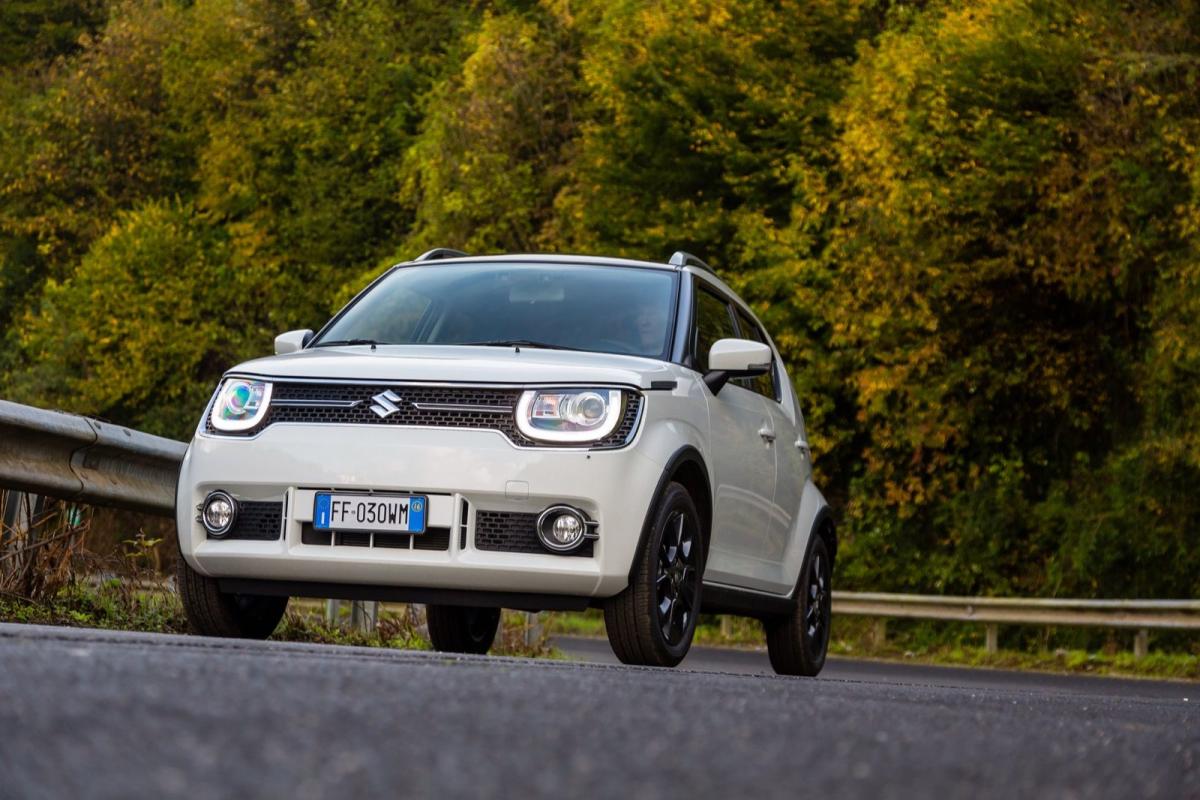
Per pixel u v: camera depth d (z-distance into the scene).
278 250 49.84
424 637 13.64
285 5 52.84
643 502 8.23
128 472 11.27
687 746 3.19
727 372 9.55
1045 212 28.33
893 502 30.91
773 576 10.45
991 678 19.72
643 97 35.00
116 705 3.17
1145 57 27.09
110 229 51.47
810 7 35.06
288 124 49.66
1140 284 27.91
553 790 2.50
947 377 29.69
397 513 8.17
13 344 53.78
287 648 6.23
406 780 2.49
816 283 32.06
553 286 9.84
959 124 28.31
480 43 43.50
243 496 8.46
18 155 54.66
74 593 10.52
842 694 5.63
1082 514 29.11
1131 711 5.81
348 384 8.41
